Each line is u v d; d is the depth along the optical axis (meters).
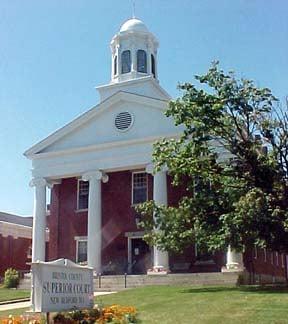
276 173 23.94
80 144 34.75
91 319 11.45
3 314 16.48
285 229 21.05
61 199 36.97
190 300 17.08
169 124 32.38
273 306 14.71
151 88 38.22
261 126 24.45
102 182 35.06
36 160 35.88
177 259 32.03
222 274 27.42
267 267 37.81
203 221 23.92
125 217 34.59
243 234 21.94
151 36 40.91
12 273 31.98
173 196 32.75
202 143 24.95
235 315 13.45
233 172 24.38
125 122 33.69
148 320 13.05
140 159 32.81
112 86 39.16
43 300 10.62
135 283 28.78
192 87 24.38
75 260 35.47
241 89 24.44
